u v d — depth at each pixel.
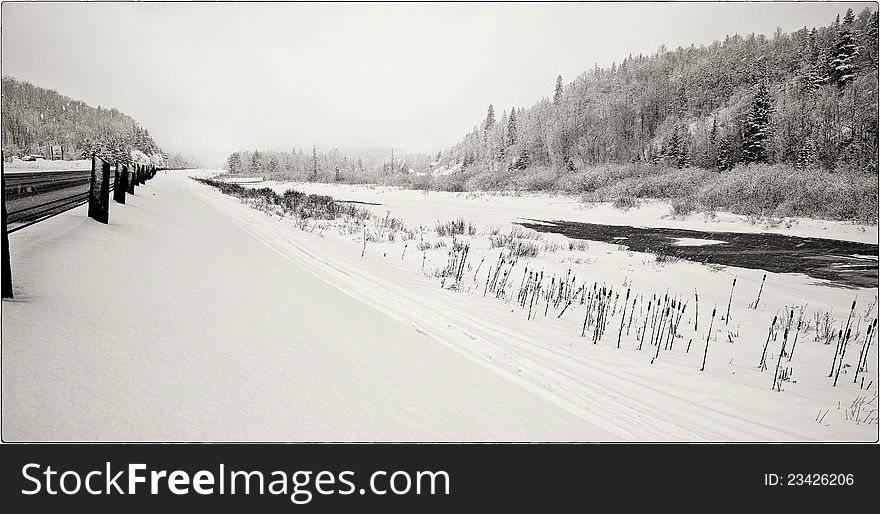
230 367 3.69
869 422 4.92
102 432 2.64
